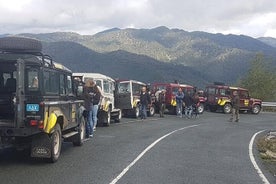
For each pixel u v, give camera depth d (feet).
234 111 96.73
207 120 95.86
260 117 114.73
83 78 68.80
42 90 33.94
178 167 35.63
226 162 39.29
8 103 35.81
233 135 64.64
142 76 500.74
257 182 31.01
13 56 35.19
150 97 97.96
